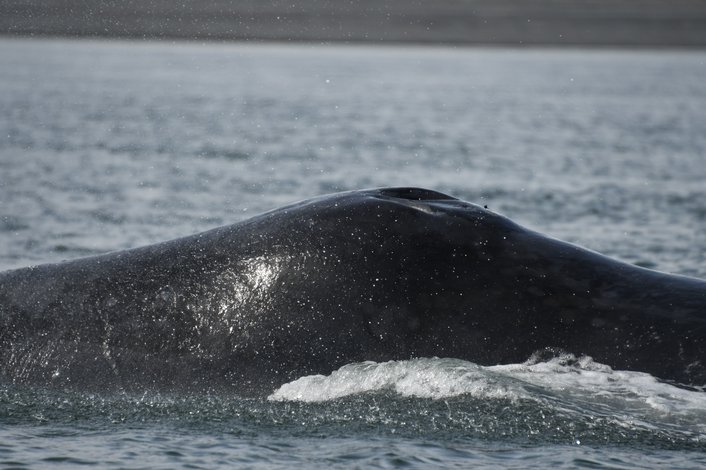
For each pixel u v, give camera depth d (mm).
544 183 119250
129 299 43719
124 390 42812
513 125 192125
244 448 39594
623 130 185000
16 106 197750
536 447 39031
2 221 88625
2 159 129250
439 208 44188
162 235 84500
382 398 41469
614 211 100125
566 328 41094
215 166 129625
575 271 42469
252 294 42688
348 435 40594
